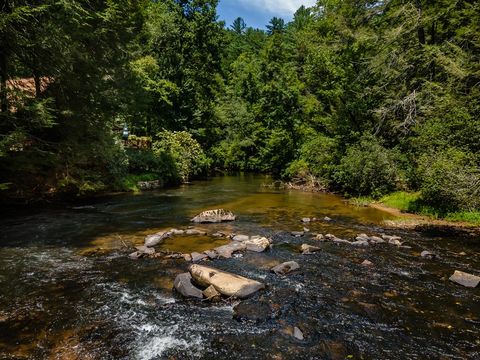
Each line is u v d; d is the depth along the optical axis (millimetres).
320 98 27297
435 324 5738
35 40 13148
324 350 4949
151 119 29562
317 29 26000
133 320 5699
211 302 6344
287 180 28766
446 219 13891
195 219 12820
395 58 19938
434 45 17938
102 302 6301
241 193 20938
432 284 7383
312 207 16516
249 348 4980
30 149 14219
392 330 5531
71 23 14055
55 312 5902
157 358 4715
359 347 5039
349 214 14914
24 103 12266
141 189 21391
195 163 28766
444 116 14695
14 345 4906
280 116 30906
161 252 9078
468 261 8898
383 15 21797
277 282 7320
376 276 7789
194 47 32031
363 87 22078
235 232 11375
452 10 18469
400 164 18203
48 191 16234
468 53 16422
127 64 19453
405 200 16547
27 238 10281
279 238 10812
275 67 37156
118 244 9805
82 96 15750
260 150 36375
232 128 42875
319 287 7125
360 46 22078
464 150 13695
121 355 4754
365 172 18047
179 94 30031
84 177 17266
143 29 25203
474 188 12711
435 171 13469
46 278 7344
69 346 4926
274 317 5859
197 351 4895
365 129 21703
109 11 15938
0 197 14578
